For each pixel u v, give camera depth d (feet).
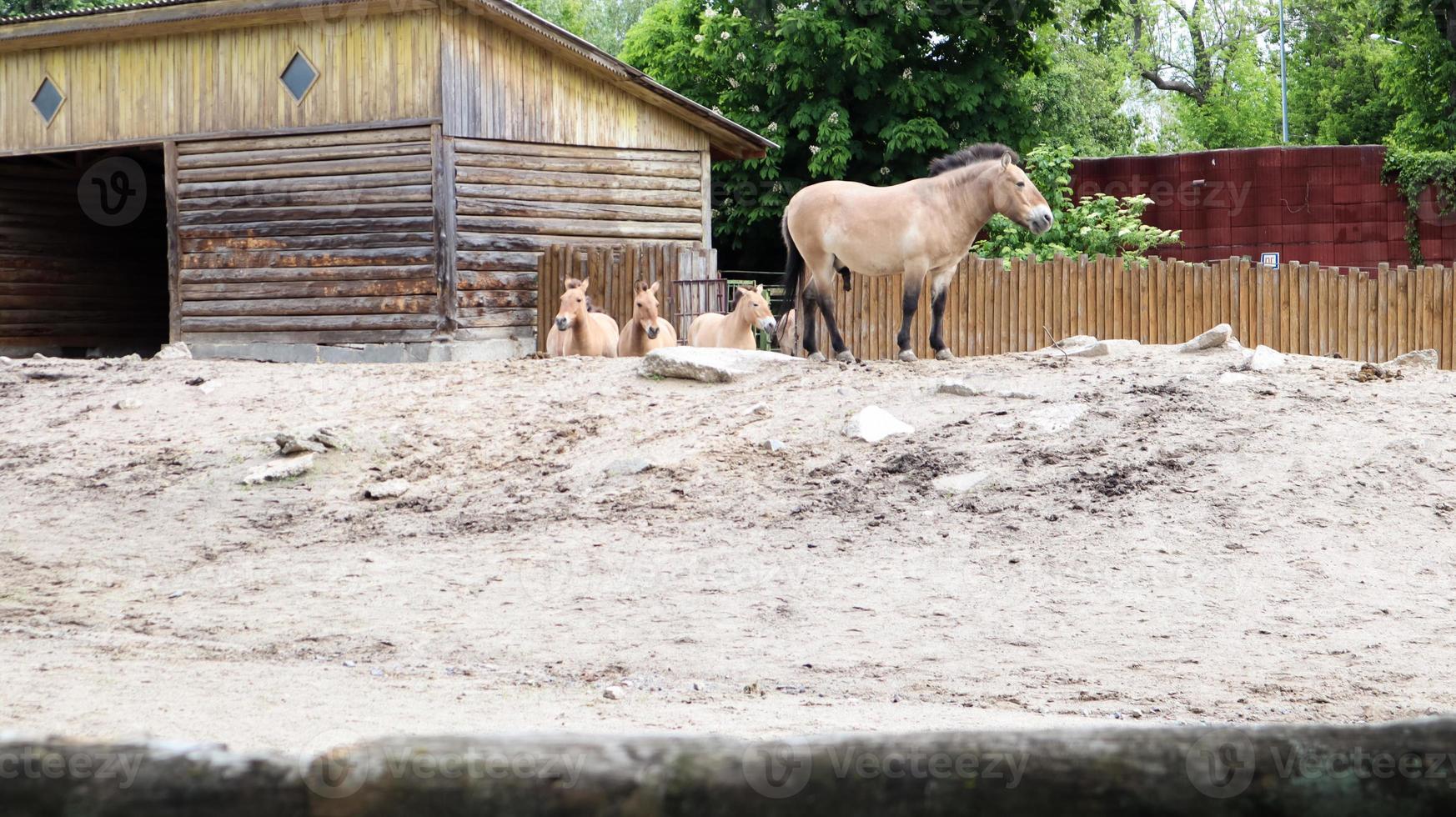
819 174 95.14
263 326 62.44
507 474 34.45
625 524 29.94
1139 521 26.86
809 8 94.02
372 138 60.49
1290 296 49.67
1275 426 30.63
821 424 34.32
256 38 62.34
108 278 79.71
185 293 63.98
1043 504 28.19
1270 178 87.97
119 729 14.07
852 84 94.48
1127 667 19.83
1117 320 51.60
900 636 21.89
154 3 61.67
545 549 28.58
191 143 63.72
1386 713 16.96
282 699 16.90
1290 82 188.03
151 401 43.32
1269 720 16.51
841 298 55.36
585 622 23.39
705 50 100.83
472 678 19.31
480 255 60.64
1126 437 30.86
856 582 25.08
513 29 60.54
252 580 27.50
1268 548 25.25
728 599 24.53
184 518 33.06
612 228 64.28
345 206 61.00
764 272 100.68
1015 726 15.17
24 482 36.88
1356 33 162.30
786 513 29.53
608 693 17.81
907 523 28.19
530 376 42.39
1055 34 134.82
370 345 60.59
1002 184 37.11
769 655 20.86
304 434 36.88
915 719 15.96
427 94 59.36
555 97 62.59
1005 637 21.68
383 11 59.77
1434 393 32.19
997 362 38.22
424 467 35.53
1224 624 21.97
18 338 74.43
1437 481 27.45
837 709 16.90
